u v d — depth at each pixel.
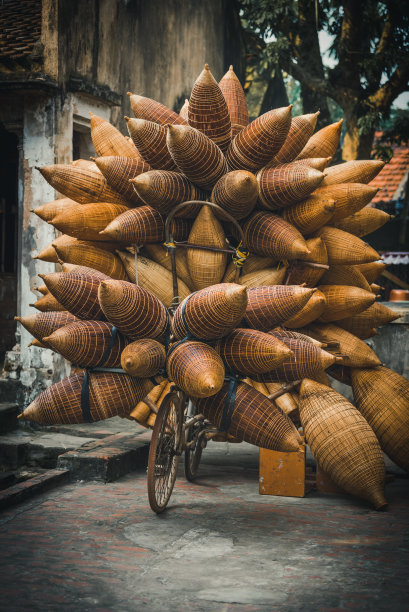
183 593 3.39
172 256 5.04
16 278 9.87
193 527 4.44
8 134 9.62
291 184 4.84
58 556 3.88
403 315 7.93
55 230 7.61
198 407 4.72
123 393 4.68
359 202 5.29
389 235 19.20
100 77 8.73
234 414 4.59
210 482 5.66
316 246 5.16
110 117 9.04
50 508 4.81
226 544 4.11
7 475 6.17
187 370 4.23
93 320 4.71
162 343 4.57
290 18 16.03
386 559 3.89
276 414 4.58
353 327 5.92
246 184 4.54
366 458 4.90
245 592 3.41
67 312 5.28
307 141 5.34
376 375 5.62
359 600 3.32
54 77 7.59
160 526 4.44
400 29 16.27
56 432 7.39
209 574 3.64
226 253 5.11
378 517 4.71
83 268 5.04
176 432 4.98
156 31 10.50
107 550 3.98
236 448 7.03
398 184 20.22
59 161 7.72
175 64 11.29
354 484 4.92
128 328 4.41
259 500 5.13
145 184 4.72
